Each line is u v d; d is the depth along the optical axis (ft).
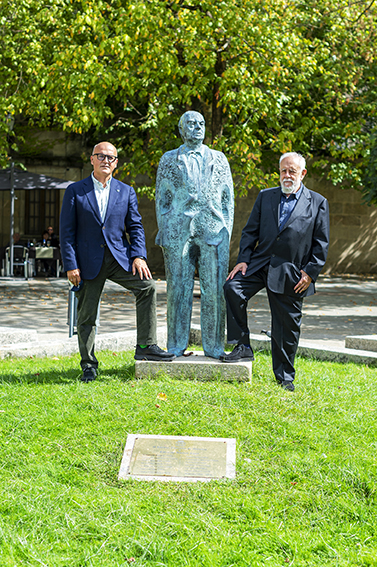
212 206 17.33
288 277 16.37
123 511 10.22
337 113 55.47
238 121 48.98
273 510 10.53
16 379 17.60
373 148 46.75
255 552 9.25
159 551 9.12
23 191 69.41
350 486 11.27
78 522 9.95
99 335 23.48
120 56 38.11
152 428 13.61
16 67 48.75
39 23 47.55
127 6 38.83
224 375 16.84
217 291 17.65
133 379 17.13
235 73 40.45
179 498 10.87
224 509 10.43
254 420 14.14
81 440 12.96
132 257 17.30
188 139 17.21
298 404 15.20
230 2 39.55
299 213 16.48
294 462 12.21
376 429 13.89
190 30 39.81
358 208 71.41
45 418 13.97
